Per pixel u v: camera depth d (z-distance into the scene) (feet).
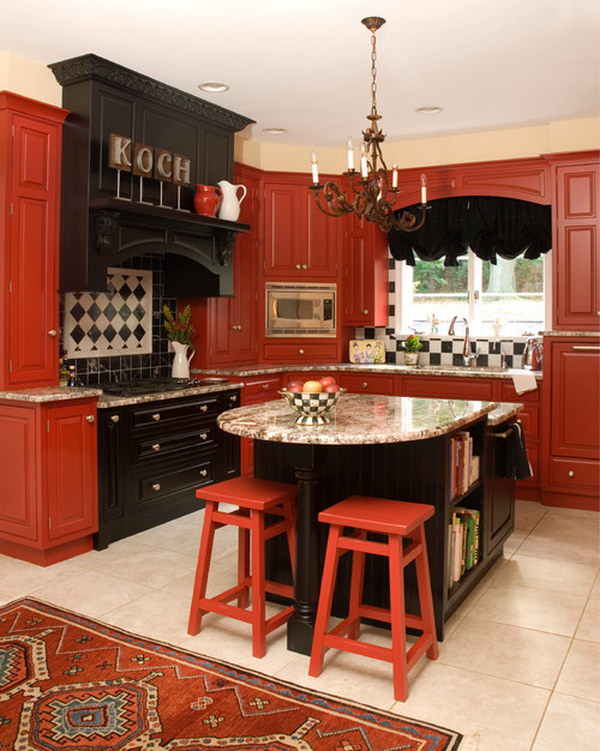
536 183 17.13
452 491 9.80
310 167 18.98
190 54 12.28
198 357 17.42
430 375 17.60
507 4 10.32
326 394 8.84
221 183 15.72
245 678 8.35
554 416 16.08
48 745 7.05
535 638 9.49
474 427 11.17
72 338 14.62
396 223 11.83
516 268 18.92
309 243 18.93
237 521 9.07
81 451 12.43
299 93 14.43
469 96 14.61
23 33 11.35
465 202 18.54
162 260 17.03
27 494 11.95
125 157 12.94
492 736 7.23
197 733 7.25
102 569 11.96
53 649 9.05
